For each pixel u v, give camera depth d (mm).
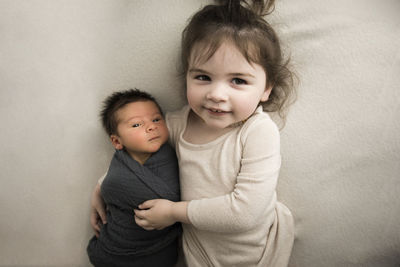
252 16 608
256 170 617
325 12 674
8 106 788
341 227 712
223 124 617
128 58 737
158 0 709
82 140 787
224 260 684
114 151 789
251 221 610
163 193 669
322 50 682
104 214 776
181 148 702
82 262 854
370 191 694
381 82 668
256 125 646
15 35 757
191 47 602
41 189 821
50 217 834
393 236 695
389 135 675
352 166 696
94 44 740
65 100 771
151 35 719
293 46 690
